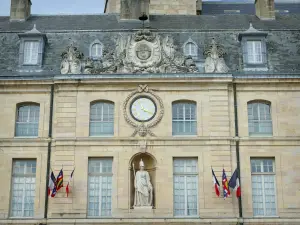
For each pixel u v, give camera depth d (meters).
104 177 28.67
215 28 32.91
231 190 28.02
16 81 29.58
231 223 27.42
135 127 28.95
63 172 28.33
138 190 28.02
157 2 38.97
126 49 29.95
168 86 29.48
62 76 29.36
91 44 31.34
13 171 28.91
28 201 28.58
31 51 30.89
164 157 28.55
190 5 39.16
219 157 28.48
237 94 29.58
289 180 28.39
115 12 38.75
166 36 30.44
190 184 28.55
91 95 29.52
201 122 29.02
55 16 35.41
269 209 28.25
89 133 29.09
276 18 35.44
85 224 27.48
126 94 29.47
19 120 29.69
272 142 28.81
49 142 28.98
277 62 30.66
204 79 29.33
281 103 29.45
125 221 27.47
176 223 27.41
